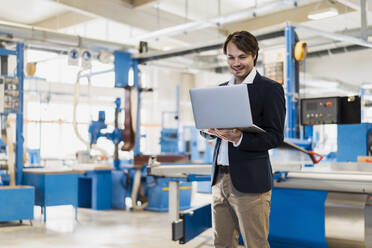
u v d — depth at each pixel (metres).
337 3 8.88
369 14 9.43
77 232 5.42
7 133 6.42
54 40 7.26
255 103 1.89
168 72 16.53
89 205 7.91
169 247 4.56
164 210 7.29
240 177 1.88
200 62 9.51
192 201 8.56
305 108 4.79
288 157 3.32
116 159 7.68
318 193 3.54
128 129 7.59
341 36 6.51
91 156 8.05
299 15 9.71
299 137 5.30
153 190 7.39
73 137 14.55
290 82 5.39
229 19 7.77
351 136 4.91
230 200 1.97
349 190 3.25
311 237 3.55
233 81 2.05
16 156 6.60
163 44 13.58
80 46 7.48
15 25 6.95
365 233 3.30
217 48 7.14
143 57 7.98
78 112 14.68
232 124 1.76
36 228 5.71
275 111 1.87
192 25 7.61
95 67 15.08
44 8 10.23
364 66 11.63
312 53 9.91
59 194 6.34
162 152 9.39
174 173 2.79
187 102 16.98
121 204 7.68
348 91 11.79
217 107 1.78
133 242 4.82
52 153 14.08
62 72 14.55
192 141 11.55
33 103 13.66
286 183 3.56
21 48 6.66
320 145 10.32
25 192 5.88
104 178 7.53
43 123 13.91
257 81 1.91
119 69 7.75
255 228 1.91
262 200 1.91
